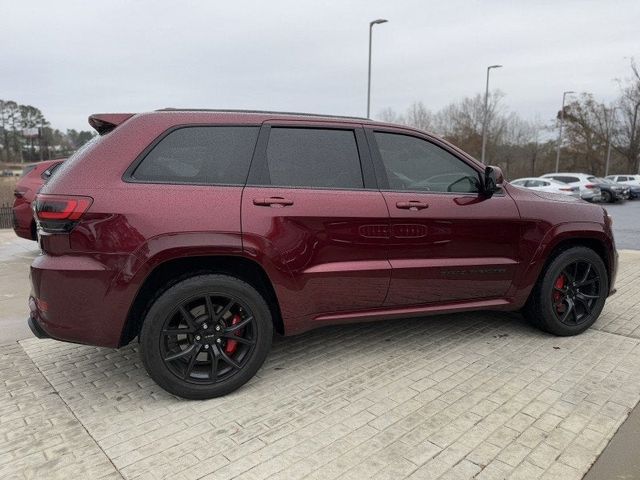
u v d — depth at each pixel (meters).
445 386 3.12
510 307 3.83
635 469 2.28
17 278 6.50
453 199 3.51
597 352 3.66
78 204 2.67
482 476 2.24
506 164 51.69
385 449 2.45
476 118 49.56
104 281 2.71
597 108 49.38
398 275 3.34
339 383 3.19
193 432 2.63
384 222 3.26
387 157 3.45
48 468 2.33
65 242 2.69
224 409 2.88
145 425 2.70
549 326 3.92
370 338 3.99
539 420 2.70
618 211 20.11
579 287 4.02
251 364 3.05
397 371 3.36
